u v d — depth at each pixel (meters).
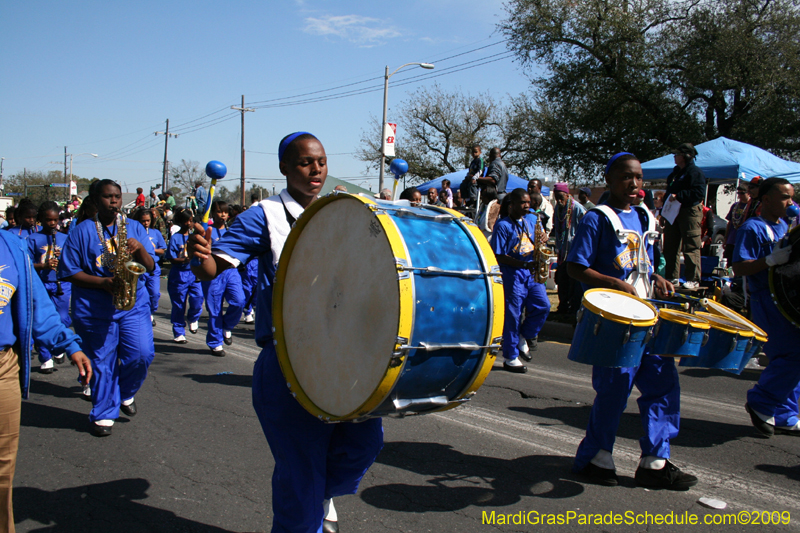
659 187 17.19
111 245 4.70
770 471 4.10
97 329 4.68
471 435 4.75
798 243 4.42
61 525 3.32
